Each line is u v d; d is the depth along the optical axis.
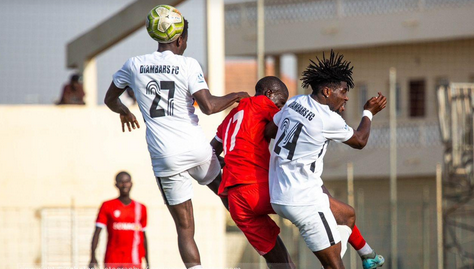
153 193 39.25
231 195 17.69
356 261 47.69
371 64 71.38
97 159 39.34
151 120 16.91
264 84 18.62
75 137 39.22
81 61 48.31
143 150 39.50
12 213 38.47
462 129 42.56
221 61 39.66
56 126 39.12
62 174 39.06
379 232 54.69
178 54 17.23
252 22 73.81
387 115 70.19
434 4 66.94
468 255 45.44
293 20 73.06
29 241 38.47
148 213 38.56
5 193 38.59
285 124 16.94
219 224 38.41
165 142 16.80
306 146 16.62
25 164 38.84
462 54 67.69
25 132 38.88
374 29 69.44
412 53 69.81
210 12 39.62
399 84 70.25
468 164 41.75
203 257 38.28
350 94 72.06
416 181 68.06
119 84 17.36
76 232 38.72
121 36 44.47
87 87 48.47
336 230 16.92
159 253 38.31
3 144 38.72
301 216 16.56
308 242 16.95
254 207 17.36
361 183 69.69
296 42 72.75
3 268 38.16
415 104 69.38
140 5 42.41
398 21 68.38
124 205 29.81
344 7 70.88
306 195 16.56
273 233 17.83
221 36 39.72
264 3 74.25
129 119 18.61
